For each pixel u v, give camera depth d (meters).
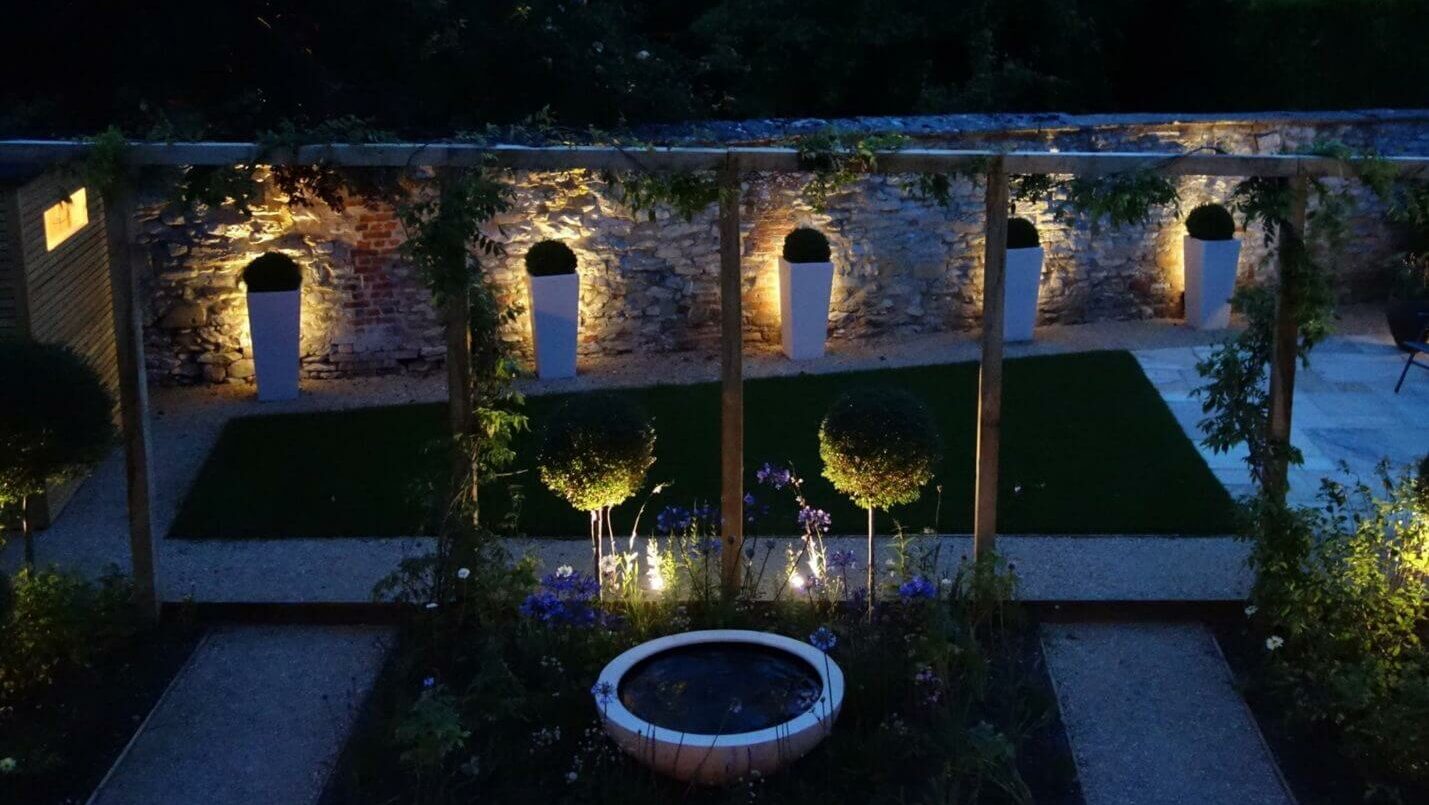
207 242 10.56
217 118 11.20
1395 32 14.15
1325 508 7.32
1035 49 15.70
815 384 10.65
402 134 11.73
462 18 11.93
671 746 5.37
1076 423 9.70
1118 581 7.42
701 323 11.55
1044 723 6.07
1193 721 6.23
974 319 12.12
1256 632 6.91
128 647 6.87
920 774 5.70
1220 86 15.62
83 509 8.55
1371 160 6.45
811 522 6.94
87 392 6.64
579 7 12.56
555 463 6.64
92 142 6.41
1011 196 11.79
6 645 6.29
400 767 5.84
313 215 10.63
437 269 6.45
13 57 11.24
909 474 6.61
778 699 5.84
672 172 6.55
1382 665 5.96
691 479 8.77
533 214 10.98
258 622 7.17
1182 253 12.34
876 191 11.54
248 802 5.71
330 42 11.77
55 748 5.97
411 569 6.79
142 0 10.96
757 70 15.22
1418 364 10.49
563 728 6.02
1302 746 6.01
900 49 15.45
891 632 6.61
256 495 8.67
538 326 10.80
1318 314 6.61
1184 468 8.87
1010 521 8.13
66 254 8.92
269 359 10.39
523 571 6.80
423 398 10.52
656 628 6.71
